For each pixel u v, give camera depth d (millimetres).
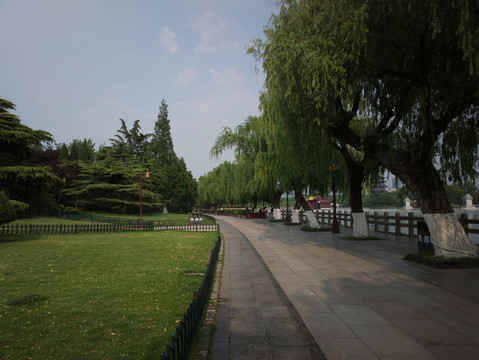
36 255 12961
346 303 6234
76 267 10328
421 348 4156
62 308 6082
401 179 11102
